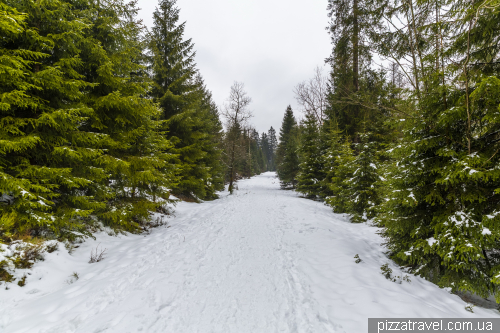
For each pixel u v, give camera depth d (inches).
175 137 526.6
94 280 175.6
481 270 164.2
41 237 199.9
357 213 382.6
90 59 242.5
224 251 245.9
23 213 179.2
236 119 873.5
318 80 825.5
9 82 158.6
